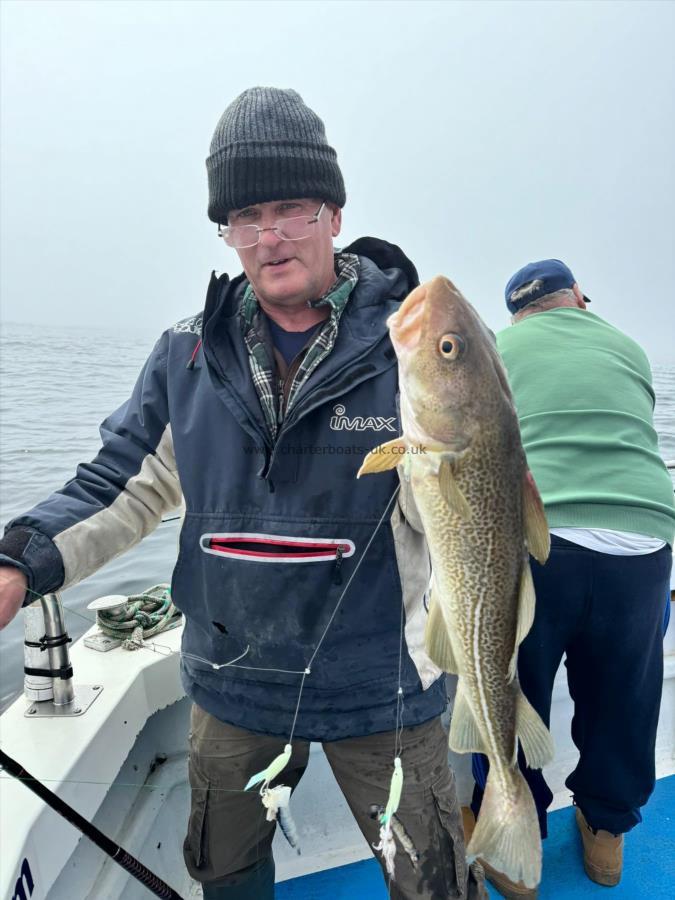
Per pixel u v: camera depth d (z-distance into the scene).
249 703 1.60
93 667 2.09
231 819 1.69
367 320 1.59
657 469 2.13
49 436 10.82
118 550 1.63
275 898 2.15
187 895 2.09
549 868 2.29
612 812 2.16
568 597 2.04
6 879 1.30
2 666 3.79
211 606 1.61
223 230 1.63
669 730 2.82
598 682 2.14
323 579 1.51
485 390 1.23
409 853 1.53
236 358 1.62
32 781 1.29
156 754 2.24
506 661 1.32
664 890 2.20
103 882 1.79
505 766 1.35
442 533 1.26
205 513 1.60
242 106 1.60
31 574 1.41
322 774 2.36
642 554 2.01
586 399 2.14
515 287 2.56
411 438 1.25
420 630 1.57
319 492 1.51
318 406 1.50
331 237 1.67
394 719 1.54
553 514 2.04
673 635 2.95
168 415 1.71
